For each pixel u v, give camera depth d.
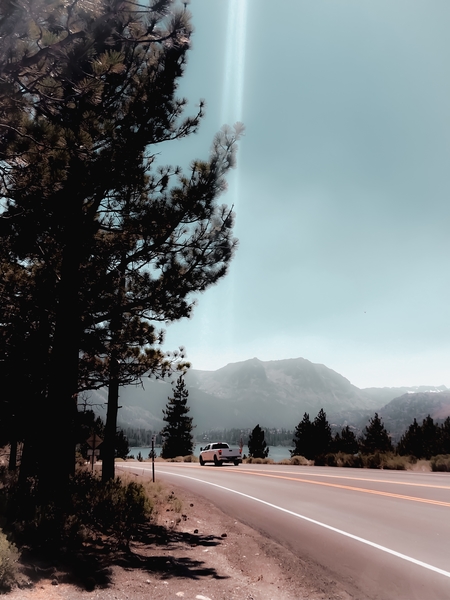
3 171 6.94
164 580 6.05
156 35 7.16
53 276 10.26
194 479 22.11
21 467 11.38
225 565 7.23
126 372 13.84
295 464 35.53
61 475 9.25
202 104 10.53
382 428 78.75
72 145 6.57
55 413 9.48
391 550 7.84
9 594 4.60
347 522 10.34
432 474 21.80
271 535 9.42
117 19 6.23
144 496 11.12
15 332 10.82
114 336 12.14
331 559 7.44
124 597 5.14
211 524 10.83
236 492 16.66
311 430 76.25
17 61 5.60
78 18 5.75
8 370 10.95
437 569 6.72
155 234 10.62
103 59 5.95
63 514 7.77
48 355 11.10
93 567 6.14
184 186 10.81
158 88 9.39
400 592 5.81
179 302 11.09
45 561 5.94
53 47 5.60
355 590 5.94
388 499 13.38
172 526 10.25
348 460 30.62
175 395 75.75
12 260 9.83
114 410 16.75
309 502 13.44
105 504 9.73
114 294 10.88
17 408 10.88
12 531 6.67
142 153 10.12
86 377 13.68
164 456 74.12
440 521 10.14
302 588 6.06
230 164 10.92
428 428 74.56
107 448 16.38
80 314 10.44
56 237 9.11
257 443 87.81
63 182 7.61
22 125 6.01
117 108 9.42
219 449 35.41
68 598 4.79
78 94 6.25
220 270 11.48
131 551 7.44
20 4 5.13
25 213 7.92
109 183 9.16
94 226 10.06
